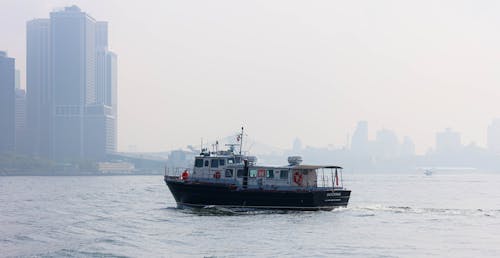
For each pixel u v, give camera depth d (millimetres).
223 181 86750
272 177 85312
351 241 61281
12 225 74312
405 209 93812
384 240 62344
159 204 109438
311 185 86625
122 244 58406
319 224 73000
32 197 137250
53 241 60469
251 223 73500
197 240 61125
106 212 91250
